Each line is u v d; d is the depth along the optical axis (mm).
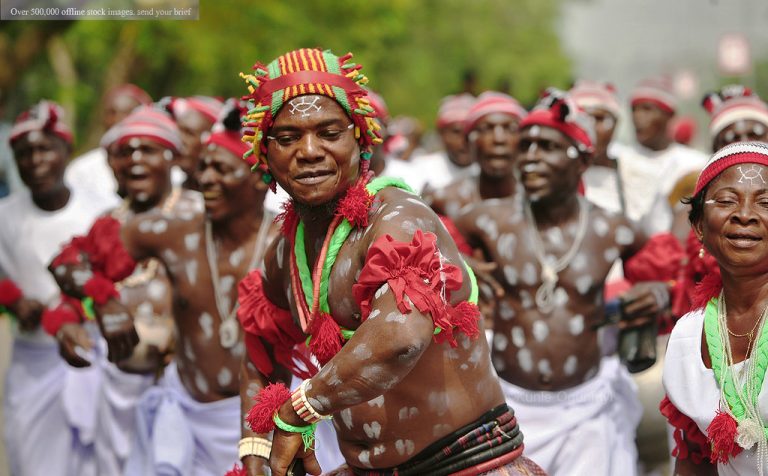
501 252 17844
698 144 65625
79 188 24531
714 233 11781
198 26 50000
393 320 10352
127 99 30781
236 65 51688
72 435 22125
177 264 17391
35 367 22188
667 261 17516
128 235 17375
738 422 11531
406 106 73812
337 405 10664
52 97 50375
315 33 54188
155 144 20969
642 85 29719
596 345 17922
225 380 17484
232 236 17359
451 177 29516
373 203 11375
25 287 23031
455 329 11430
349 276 11320
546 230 17766
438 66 88062
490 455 11734
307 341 12094
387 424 11664
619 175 23625
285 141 11242
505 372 18016
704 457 12445
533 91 99750
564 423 17703
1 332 37344
